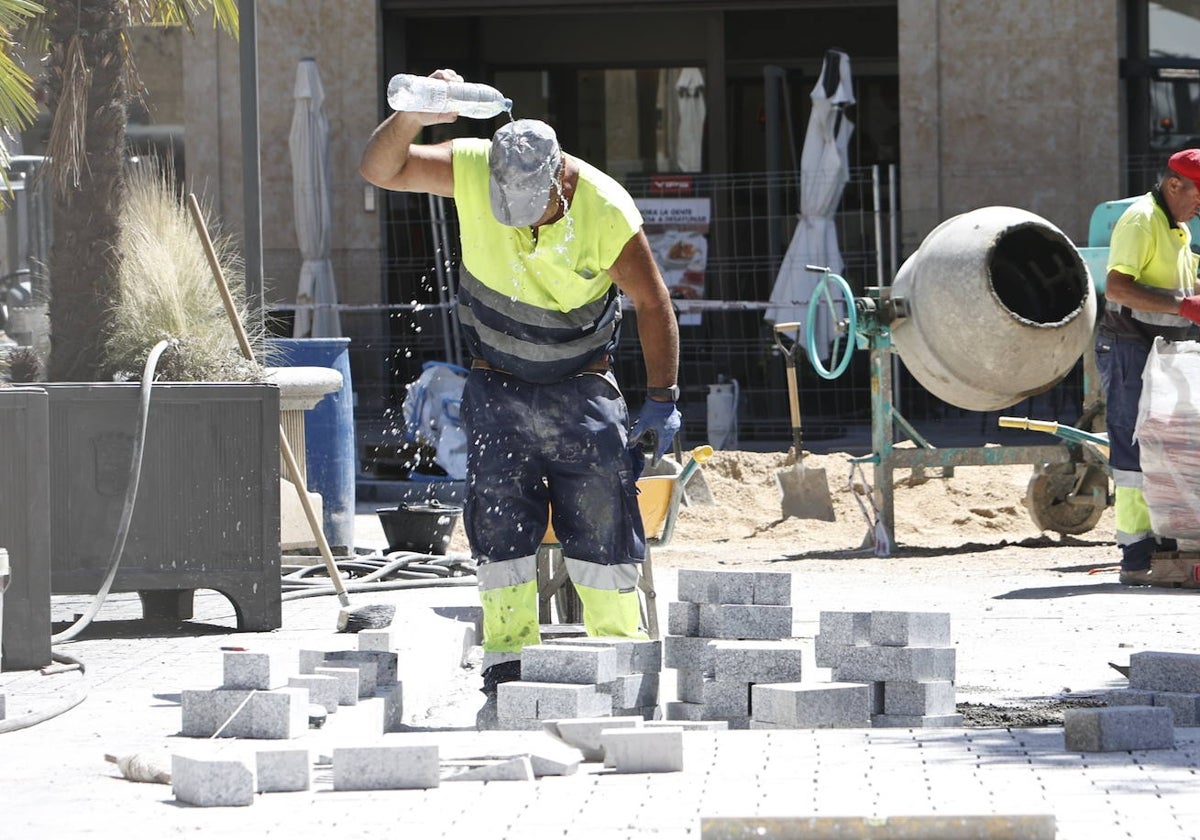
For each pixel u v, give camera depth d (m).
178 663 25.75
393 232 77.06
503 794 16.75
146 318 34.72
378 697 21.05
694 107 83.75
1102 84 73.88
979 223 40.38
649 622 26.58
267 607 29.19
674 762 17.66
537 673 20.44
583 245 21.91
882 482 41.84
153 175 39.03
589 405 22.12
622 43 84.12
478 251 22.00
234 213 77.38
